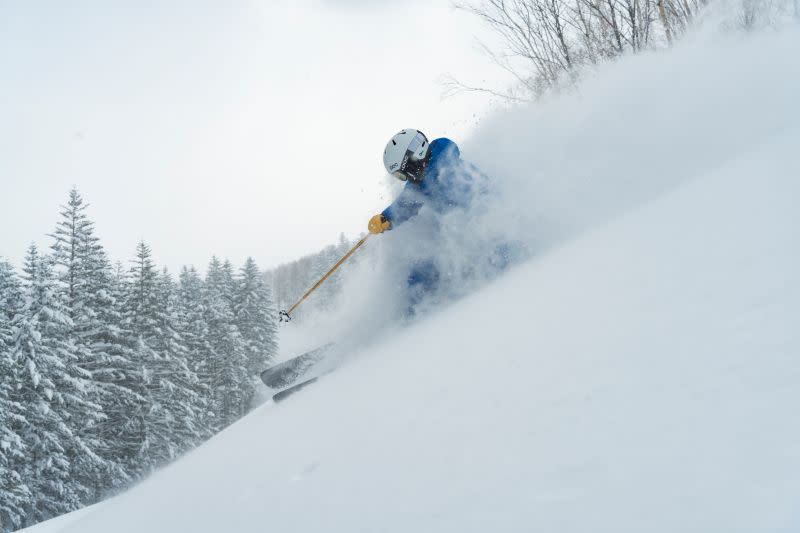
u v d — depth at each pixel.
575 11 7.32
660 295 1.38
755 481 0.56
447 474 0.98
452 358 1.86
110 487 22.81
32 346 19.62
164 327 27.27
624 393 0.94
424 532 0.80
